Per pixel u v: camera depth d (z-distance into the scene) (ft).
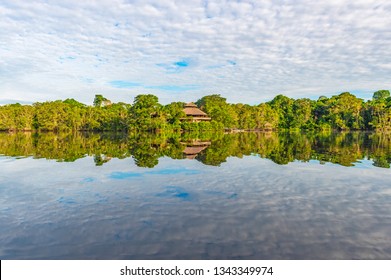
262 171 69.56
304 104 434.71
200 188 53.88
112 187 55.06
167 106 340.18
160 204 44.83
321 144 147.43
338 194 49.83
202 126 308.81
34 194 50.90
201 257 29.27
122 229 35.73
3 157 96.32
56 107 361.10
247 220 38.17
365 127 381.81
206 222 37.60
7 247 31.68
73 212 41.75
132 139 191.21
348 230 35.12
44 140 181.78
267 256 29.40
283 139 191.52
